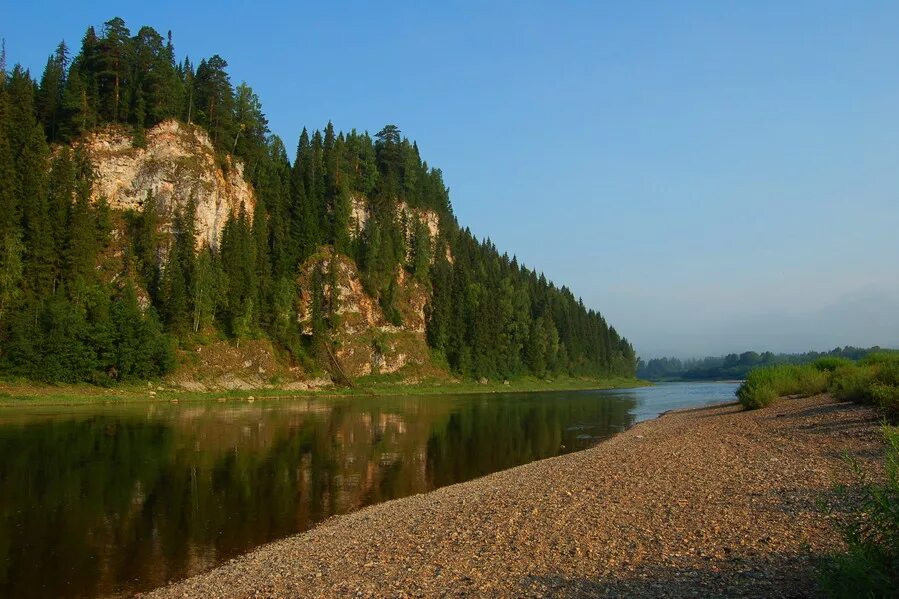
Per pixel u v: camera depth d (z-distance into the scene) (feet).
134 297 274.36
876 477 57.57
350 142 523.70
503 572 41.55
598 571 39.60
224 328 323.78
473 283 511.81
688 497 57.82
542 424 177.17
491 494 71.87
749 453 82.58
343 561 49.29
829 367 202.80
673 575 37.11
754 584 33.78
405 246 501.97
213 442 127.03
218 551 58.23
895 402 93.81
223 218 368.48
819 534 41.78
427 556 47.62
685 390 451.53
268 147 457.68
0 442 119.34
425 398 318.45
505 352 509.35
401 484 90.38
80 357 240.12
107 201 321.73
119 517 69.87
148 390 254.88
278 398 285.64
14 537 61.87
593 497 62.08
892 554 26.18
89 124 338.75
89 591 47.96
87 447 115.75
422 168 605.73
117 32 353.92
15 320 231.91
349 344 387.75
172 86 369.71
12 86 325.21
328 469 101.24
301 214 418.51
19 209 259.60
